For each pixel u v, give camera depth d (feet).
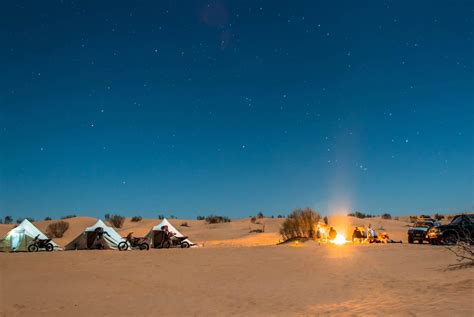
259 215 238.07
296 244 102.01
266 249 77.56
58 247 86.28
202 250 76.69
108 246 84.79
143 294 41.88
